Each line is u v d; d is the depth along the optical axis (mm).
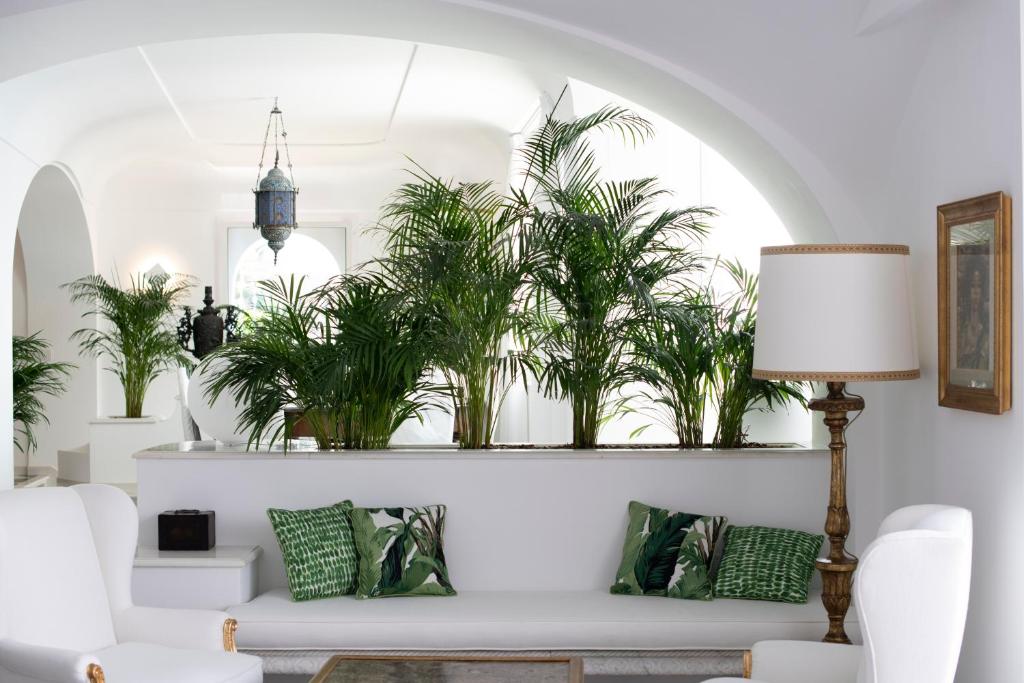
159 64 7652
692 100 4656
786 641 3316
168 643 3684
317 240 12070
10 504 3572
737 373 5008
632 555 4648
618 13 4375
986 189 3498
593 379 4945
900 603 2656
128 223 11648
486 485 4812
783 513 4828
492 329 4965
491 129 10039
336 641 4215
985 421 3535
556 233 4855
